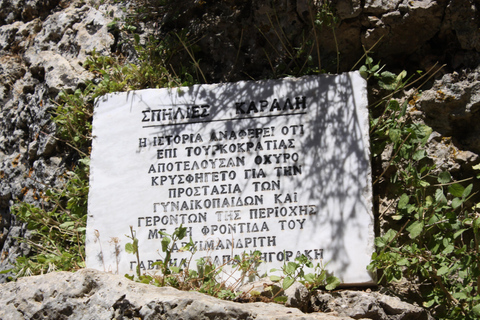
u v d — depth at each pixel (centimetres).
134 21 555
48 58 577
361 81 448
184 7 538
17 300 368
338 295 395
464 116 440
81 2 614
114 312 347
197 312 335
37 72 586
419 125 434
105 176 463
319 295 398
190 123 465
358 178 425
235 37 520
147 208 448
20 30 627
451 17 456
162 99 476
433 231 416
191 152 457
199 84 484
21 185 537
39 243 498
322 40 486
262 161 444
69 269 446
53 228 495
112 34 564
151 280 402
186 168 454
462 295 386
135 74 509
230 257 425
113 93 485
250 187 439
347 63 486
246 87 466
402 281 417
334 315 379
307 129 445
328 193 427
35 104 561
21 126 567
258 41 512
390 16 464
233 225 433
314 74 471
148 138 467
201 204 442
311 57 475
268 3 505
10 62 612
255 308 350
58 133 528
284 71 491
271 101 458
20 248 505
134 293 353
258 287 398
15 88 597
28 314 361
